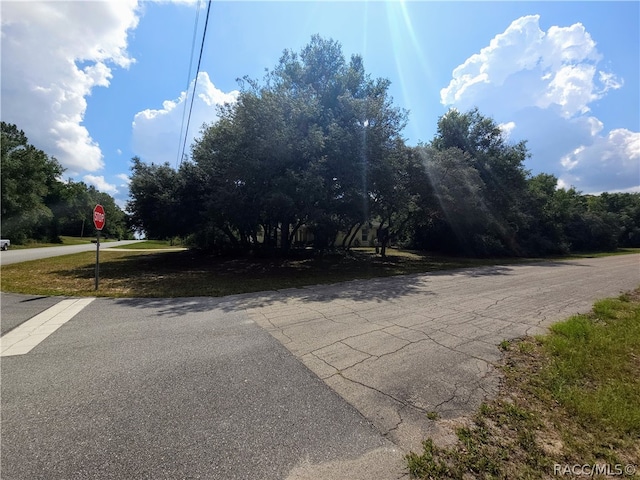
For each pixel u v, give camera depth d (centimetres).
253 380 312
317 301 677
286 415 252
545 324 507
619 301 675
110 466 193
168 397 278
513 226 2442
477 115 2452
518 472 192
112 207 7219
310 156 1109
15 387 294
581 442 220
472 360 362
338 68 1487
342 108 1236
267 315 561
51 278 992
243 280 977
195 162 1730
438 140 2494
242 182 1229
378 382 309
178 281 952
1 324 500
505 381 311
